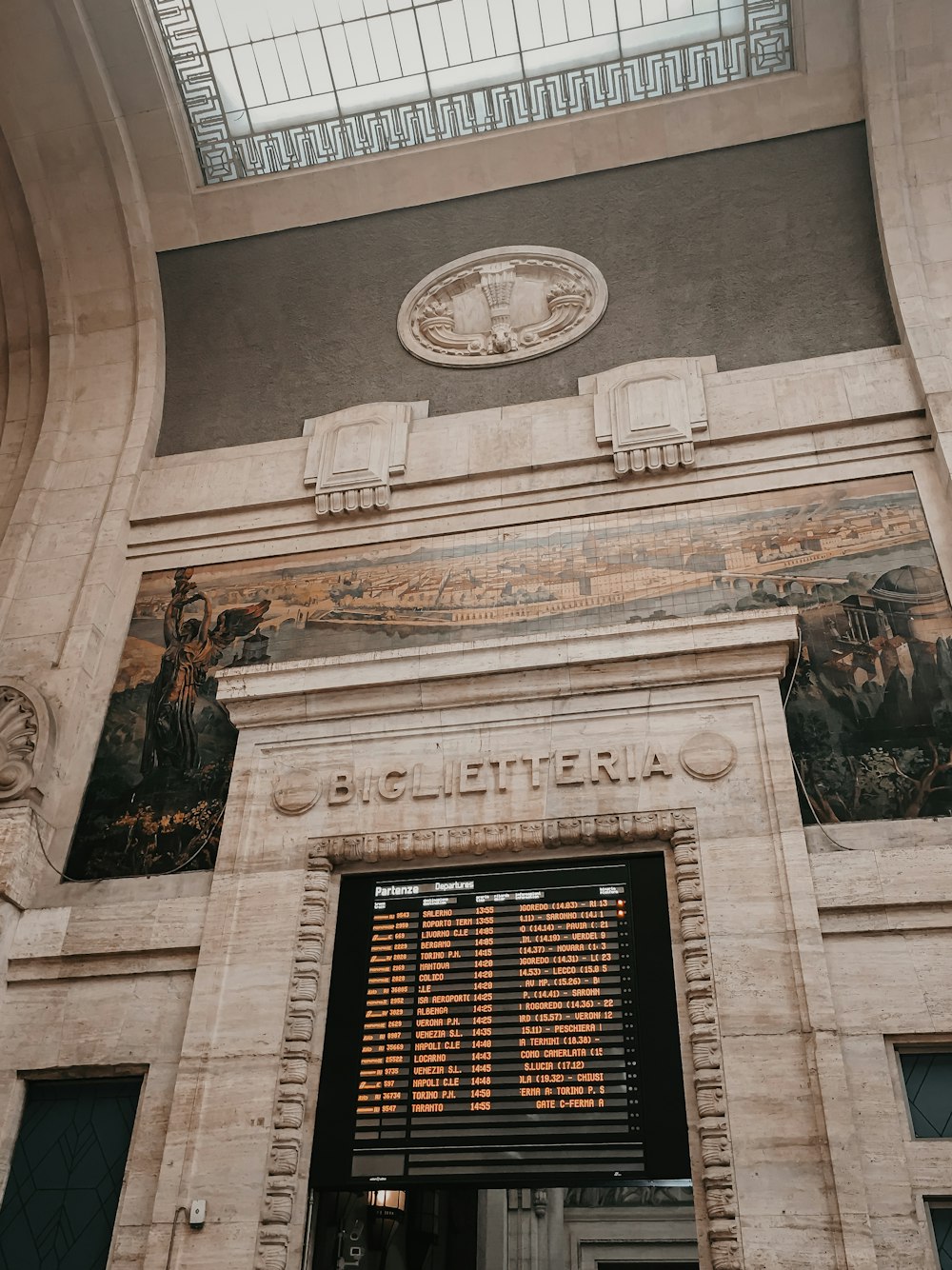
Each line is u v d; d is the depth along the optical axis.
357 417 10.48
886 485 8.96
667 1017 6.59
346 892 7.59
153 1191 6.64
